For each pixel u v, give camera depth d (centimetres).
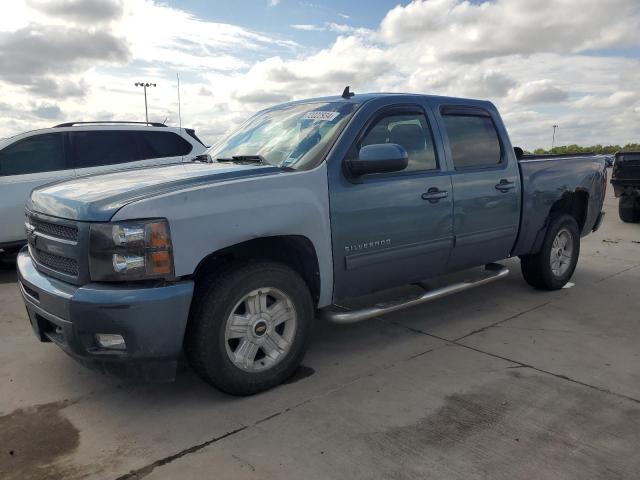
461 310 529
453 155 462
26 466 276
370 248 399
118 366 313
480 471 266
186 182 329
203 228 314
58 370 395
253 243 356
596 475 262
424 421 315
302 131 412
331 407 334
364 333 468
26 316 527
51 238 331
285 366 361
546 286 584
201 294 326
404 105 434
